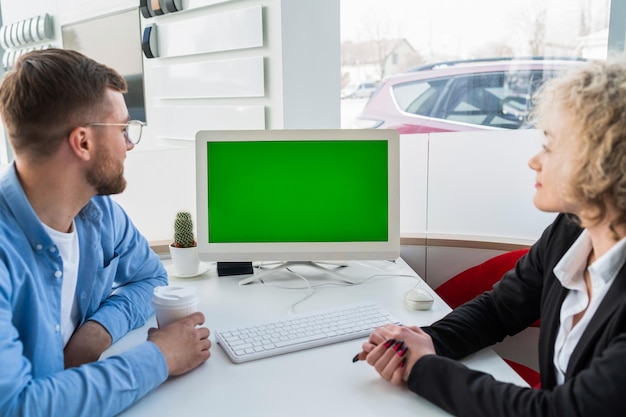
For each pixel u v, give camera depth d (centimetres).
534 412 81
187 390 96
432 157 195
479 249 185
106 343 115
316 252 156
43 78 95
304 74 195
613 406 75
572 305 97
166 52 226
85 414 85
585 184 83
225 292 150
